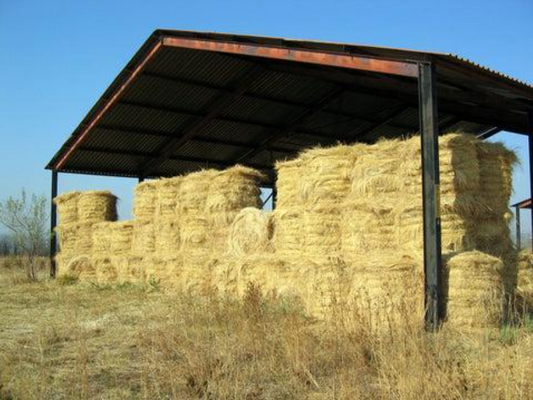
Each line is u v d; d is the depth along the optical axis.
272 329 6.68
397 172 8.48
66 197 17.23
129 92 14.98
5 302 11.80
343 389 4.56
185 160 19.14
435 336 5.76
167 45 13.10
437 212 7.24
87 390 5.05
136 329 8.22
